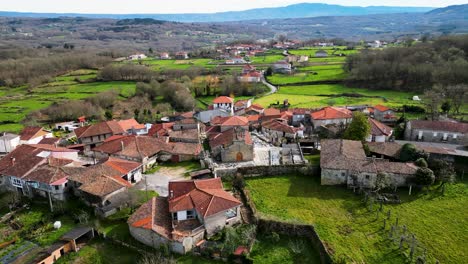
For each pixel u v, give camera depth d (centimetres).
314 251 4503
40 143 8769
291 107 12150
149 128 10075
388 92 14025
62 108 12775
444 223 4897
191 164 7281
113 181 5766
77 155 7762
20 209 5747
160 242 4572
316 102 12875
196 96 15800
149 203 5206
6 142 8544
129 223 4834
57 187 5859
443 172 5878
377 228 4844
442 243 4494
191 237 4544
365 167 5906
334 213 5247
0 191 6456
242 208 5431
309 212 5294
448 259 4219
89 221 5275
